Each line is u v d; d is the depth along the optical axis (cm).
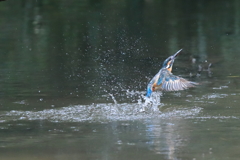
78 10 2955
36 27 2411
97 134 816
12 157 697
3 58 1689
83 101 1071
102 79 1336
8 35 2198
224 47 1880
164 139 778
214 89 1168
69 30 2320
